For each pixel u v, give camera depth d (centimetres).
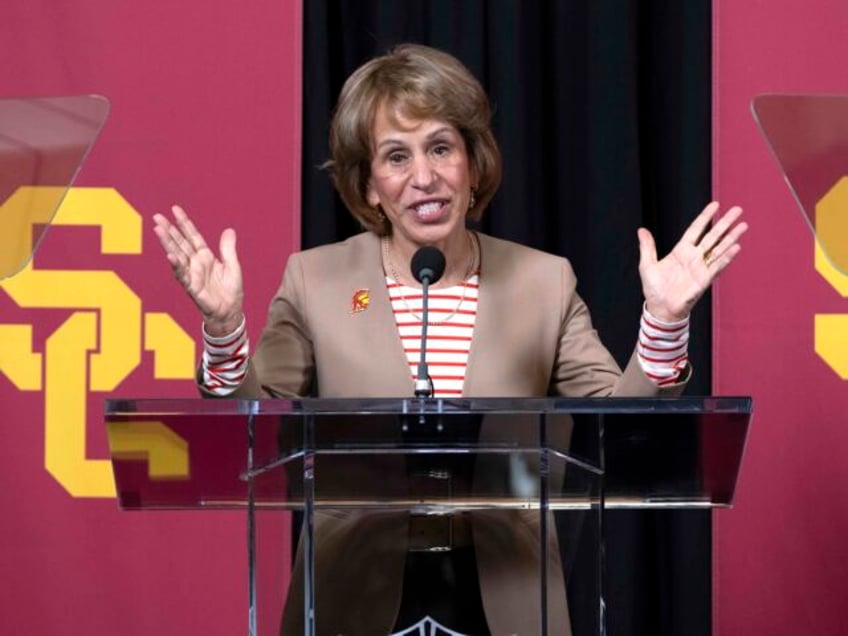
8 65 970
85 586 951
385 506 524
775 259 964
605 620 503
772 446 961
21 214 686
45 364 961
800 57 970
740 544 960
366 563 526
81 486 956
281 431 498
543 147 1039
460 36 1031
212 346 611
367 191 702
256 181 967
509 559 532
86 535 953
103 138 967
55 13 971
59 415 959
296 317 695
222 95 970
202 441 506
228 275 611
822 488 959
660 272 609
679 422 500
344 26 1045
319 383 680
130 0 973
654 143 1043
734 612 959
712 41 984
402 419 491
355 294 684
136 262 962
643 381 610
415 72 672
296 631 544
